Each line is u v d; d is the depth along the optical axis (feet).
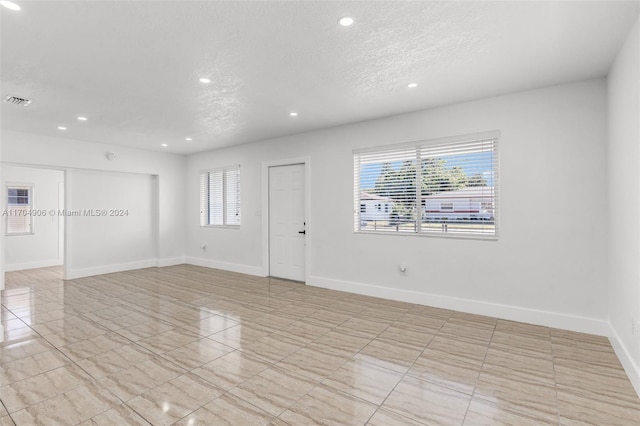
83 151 18.53
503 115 11.44
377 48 8.16
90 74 9.55
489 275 11.87
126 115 13.56
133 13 6.61
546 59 8.77
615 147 8.86
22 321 11.70
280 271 18.51
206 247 22.24
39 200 23.00
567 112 10.42
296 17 6.81
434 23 7.07
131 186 21.30
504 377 7.71
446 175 12.78
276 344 9.69
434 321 11.44
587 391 7.09
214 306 13.43
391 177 14.15
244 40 7.74
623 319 8.29
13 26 7.04
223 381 7.63
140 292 15.70
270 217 18.84
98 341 9.91
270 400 6.87
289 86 10.57
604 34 7.52
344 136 15.35
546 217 10.80
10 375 7.89
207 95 11.33
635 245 7.22
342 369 8.18
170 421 6.19
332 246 15.93
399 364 8.41
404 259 13.79
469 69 9.37
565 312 10.57
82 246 19.10
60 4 6.28
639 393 6.84
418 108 12.87
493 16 6.82
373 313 12.39
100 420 6.22
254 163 19.24
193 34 7.46
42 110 12.82
